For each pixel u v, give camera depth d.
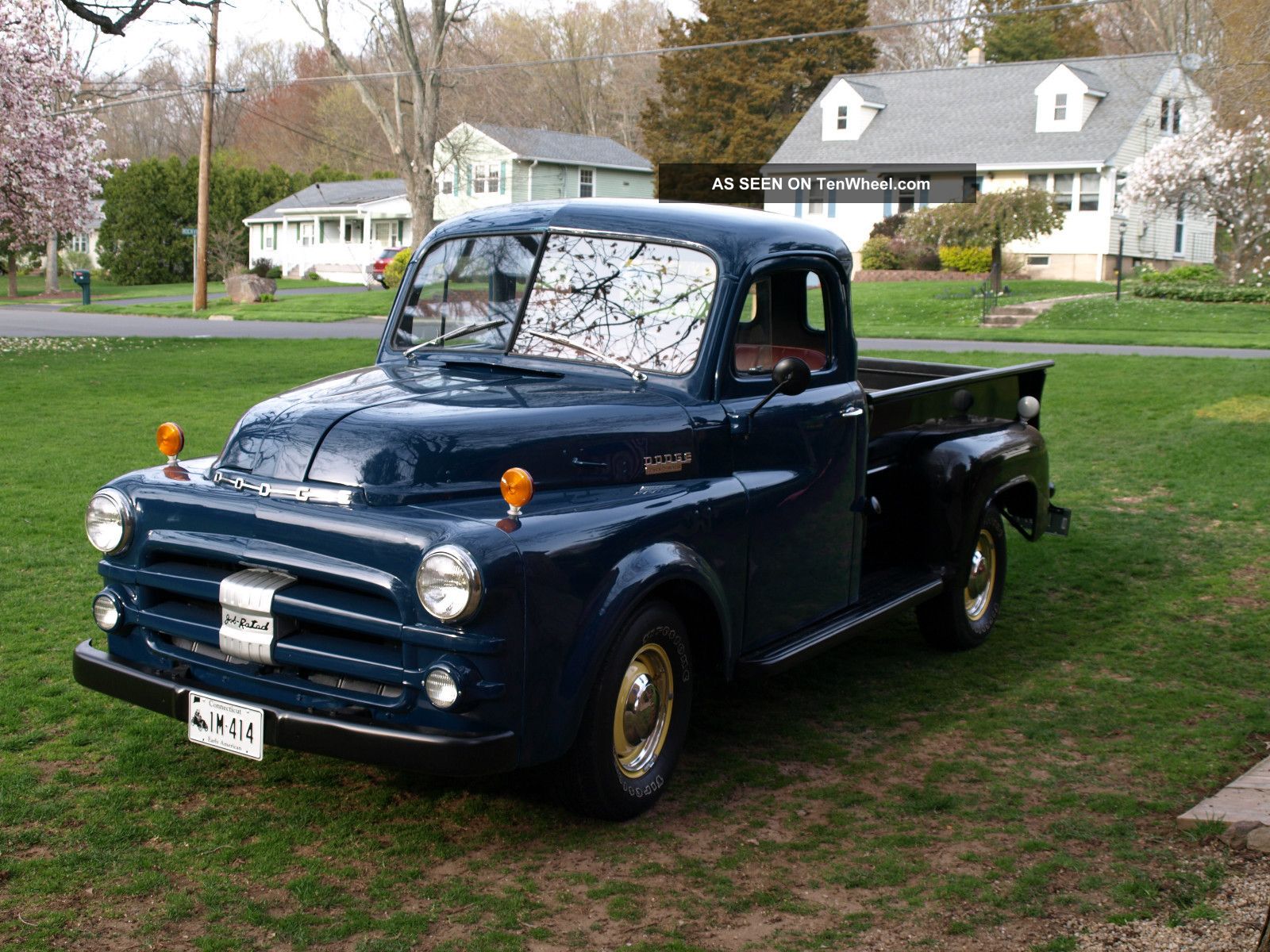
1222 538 8.30
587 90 75.38
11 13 24.08
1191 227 42.69
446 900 3.56
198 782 4.30
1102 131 39.41
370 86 53.59
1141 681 5.66
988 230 31.16
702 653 4.48
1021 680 5.70
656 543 3.99
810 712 5.27
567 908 3.53
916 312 29.64
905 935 3.41
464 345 4.77
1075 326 25.56
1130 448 11.31
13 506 8.45
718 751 4.80
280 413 4.02
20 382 16.09
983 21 63.31
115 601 4.03
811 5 52.44
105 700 5.02
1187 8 40.69
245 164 78.38
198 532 3.84
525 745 3.61
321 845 3.88
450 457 3.77
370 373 4.57
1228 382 14.86
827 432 4.96
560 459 3.97
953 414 6.18
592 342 4.56
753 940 3.37
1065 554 7.94
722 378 4.47
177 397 14.79
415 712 3.56
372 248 57.47
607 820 4.10
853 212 43.34
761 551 4.57
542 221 4.76
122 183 57.97
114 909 3.44
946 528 5.82
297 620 3.72
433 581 3.40
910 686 5.62
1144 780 4.53
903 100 44.38
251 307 36.25
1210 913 3.49
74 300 45.06
